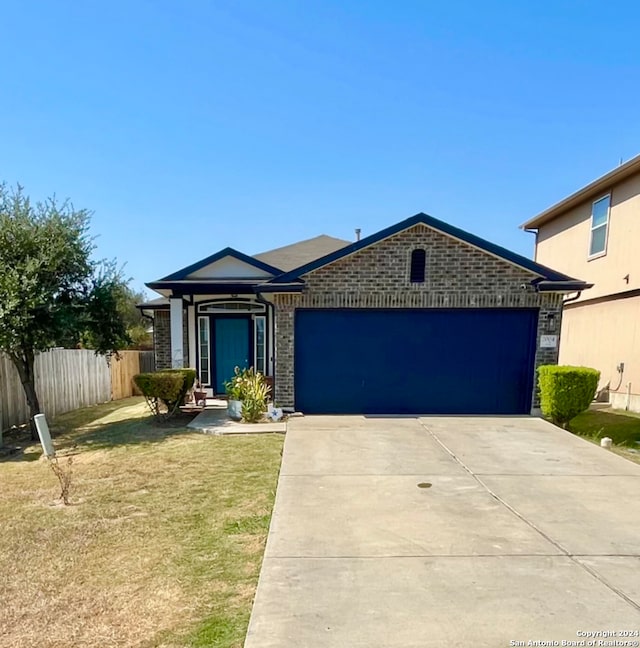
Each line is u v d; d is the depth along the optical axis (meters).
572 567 3.29
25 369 8.70
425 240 9.12
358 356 9.40
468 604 2.81
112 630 2.64
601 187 12.43
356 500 4.65
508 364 9.31
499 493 4.87
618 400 11.82
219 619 2.73
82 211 8.87
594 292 13.02
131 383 15.69
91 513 4.46
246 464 6.06
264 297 10.03
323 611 2.75
